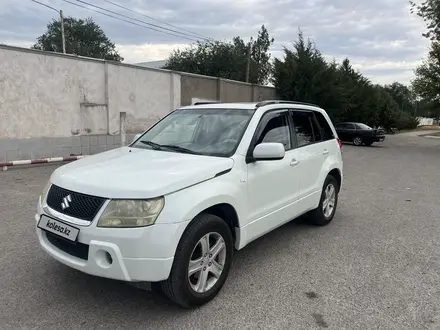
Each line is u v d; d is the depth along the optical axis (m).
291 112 4.78
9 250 4.32
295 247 4.68
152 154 3.75
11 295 3.31
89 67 12.20
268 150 3.58
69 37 52.44
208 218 3.15
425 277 3.87
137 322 2.95
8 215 5.72
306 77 25.75
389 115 44.66
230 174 3.44
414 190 8.73
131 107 13.80
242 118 4.10
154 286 3.09
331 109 26.20
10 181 8.39
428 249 4.70
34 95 10.71
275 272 3.93
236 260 4.24
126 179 2.95
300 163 4.60
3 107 10.03
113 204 2.77
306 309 3.20
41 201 3.32
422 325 2.99
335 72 26.61
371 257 4.39
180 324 2.94
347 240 4.98
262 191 3.87
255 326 2.94
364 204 7.16
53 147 11.34
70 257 2.97
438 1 20.52
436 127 72.94
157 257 2.77
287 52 26.98
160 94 15.09
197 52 35.06
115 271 2.74
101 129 12.82
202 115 4.41
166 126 4.54
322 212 5.42
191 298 3.07
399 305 3.29
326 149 5.36
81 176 3.10
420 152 20.59
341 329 2.92
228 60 34.78
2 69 9.90
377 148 23.02
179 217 2.86
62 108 11.51
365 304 3.30
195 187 3.08
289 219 4.51
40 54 10.74
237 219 3.53
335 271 3.98
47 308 3.12
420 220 6.06
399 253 4.54
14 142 10.33
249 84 22.12
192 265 3.09
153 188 2.81
